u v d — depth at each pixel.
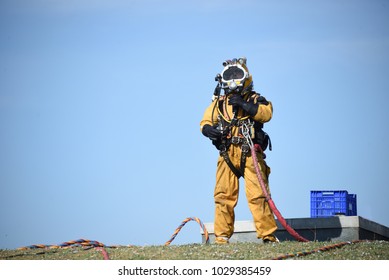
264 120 47.31
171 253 42.72
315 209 55.38
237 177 48.16
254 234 52.34
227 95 48.41
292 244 45.16
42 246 45.97
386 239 56.31
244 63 48.66
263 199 47.16
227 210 47.94
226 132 47.50
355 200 56.69
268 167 48.69
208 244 46.09
